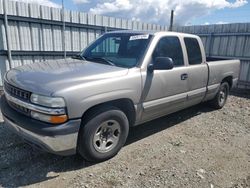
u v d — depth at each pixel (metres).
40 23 7.80
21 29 7.39
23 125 2.76
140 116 3.68
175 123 5.03
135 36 4.02
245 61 9.50
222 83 5.98
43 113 2.64
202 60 4.96
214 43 10.47
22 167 3.06
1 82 7.27
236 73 6.41
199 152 3.76
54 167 3.10
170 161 3.41
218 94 5.93
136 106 3.52
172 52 4.19
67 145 2.76
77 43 8.97
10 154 3.34
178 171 3.16
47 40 8.11
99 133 3.16
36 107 2.68
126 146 3.81
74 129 2.75
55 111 2.61
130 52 3.81
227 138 4.41
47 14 7.88
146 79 3.57
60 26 8.34
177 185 2.87
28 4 7.36
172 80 4.06
